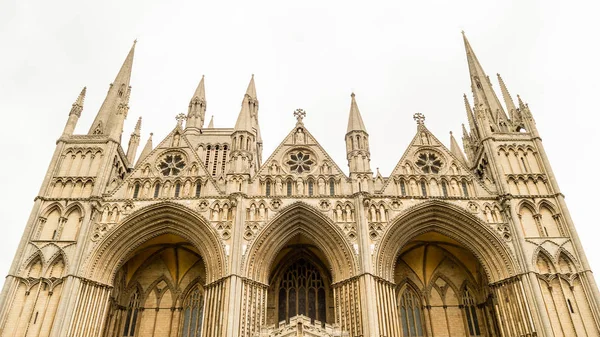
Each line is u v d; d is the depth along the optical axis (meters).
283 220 45.09
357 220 44.09
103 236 43.50
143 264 50.91
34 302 40.03
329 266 44.47
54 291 40.69
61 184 47.16
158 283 50.22
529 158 49.66
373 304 39.06
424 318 47.94
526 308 39.66
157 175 49.34
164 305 48.81
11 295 40.00
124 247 44.84
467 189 47.72
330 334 36.88
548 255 42.16
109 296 43.06
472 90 58.91
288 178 48.69
